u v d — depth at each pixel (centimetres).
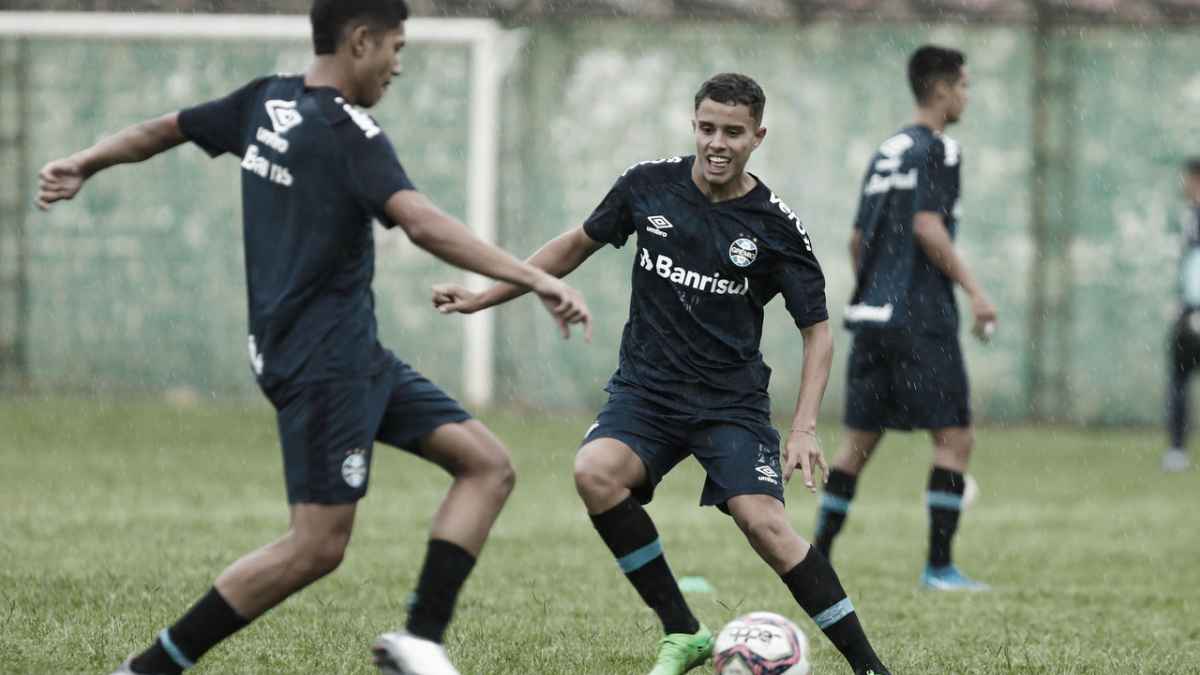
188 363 6519
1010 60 6538
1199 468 5200
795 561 1889
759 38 6525
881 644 2250
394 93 6488
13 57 6500
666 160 2000
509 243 6606
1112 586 2916
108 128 6519
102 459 4600
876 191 2919
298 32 6456
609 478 1898
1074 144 6544
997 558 3278
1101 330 6569
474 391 6438
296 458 1608
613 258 6569
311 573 1622
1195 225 5266
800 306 1956
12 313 6512
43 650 1989
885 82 6525
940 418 2873
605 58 6569
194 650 1617
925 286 2881
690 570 2994
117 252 6506
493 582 2756
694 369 1941
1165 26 6506
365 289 1639
